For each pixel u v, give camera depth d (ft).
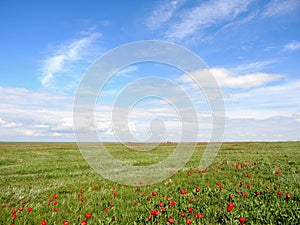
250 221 20.45
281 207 23.93
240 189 32.40
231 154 88.99
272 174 45.21
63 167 62.39
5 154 108.47
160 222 21.29
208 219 21.70
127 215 23.59
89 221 22.06
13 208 26.81
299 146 132.16
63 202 28.09
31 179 46.21
